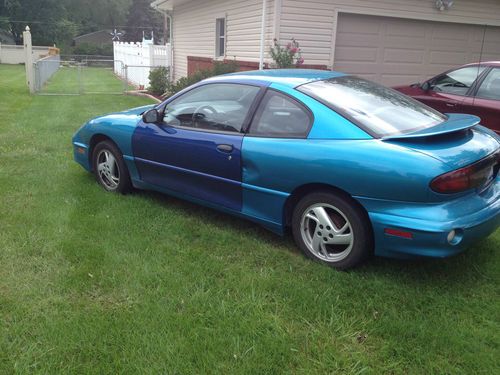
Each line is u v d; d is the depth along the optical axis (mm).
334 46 10891
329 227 3613
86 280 3412
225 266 3699
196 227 4430
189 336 2809
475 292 3389
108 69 35812
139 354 2650
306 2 10312
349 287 3393
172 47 18656
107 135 5188
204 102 4383
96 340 2764
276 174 3750
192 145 4305
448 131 3334
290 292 3295
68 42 60938
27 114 10812
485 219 3268
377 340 2842
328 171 3453
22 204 4875
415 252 3215
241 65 11859
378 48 11586
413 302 3227
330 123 3559
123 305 3131
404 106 3916
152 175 4852
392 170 3189
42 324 2896
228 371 2539
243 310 3105
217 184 4234
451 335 2859
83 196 5188
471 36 12750
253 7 11094
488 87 6605
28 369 2521
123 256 3754
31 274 3492
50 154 6938
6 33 56781
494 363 2652
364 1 10922
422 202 3145
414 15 11586
